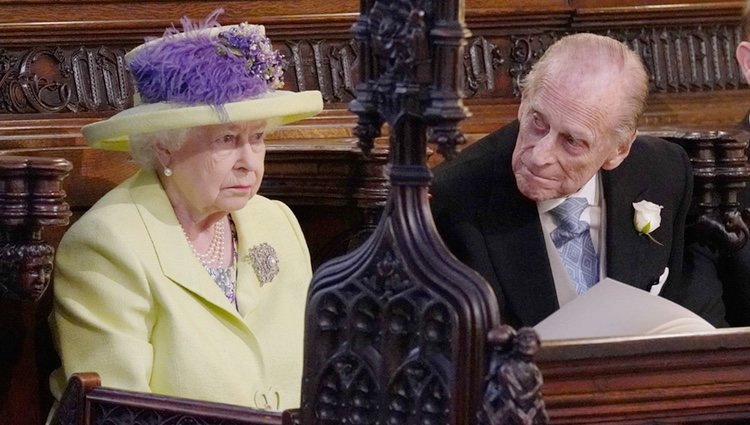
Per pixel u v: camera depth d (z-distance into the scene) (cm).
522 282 1053
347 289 603
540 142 1017
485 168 1082
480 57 1549
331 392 610
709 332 611
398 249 583
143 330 1023
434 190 1078
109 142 1109
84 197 1228
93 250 1029
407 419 583
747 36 1372
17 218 989
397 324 586
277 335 1094
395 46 574
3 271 1017
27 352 1166
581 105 996
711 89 1708
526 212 1067
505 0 1556
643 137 1191
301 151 1234
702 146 1219
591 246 1104
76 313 1021
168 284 1038
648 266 1115
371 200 1213
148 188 1067
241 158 1059
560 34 1612
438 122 565
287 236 1159
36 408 1176
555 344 581
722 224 1230
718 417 614
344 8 1435
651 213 1108
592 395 589
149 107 1049
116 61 1317
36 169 988
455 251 1070
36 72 1277
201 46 1032
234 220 1122
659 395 600
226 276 1098
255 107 1029
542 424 547
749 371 616
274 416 834
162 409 885
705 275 1220
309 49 1427
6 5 1264
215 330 1054
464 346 562
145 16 1332
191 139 1040
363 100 592
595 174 1109
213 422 860
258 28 1071
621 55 1032
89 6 1303
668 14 1672
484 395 559
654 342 599
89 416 925
